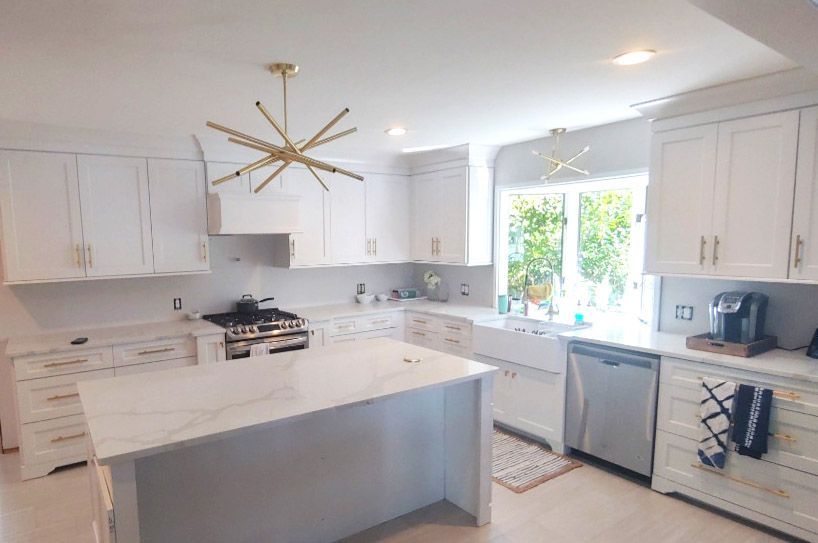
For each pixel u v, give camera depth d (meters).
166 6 1.66
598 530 2.65
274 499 2.15
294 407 1.93
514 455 3.58
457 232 4.68
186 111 3.04
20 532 2.68
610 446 3.26
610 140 3.70
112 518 1.59
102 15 1.71
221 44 2.01
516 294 4.89
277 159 2.20
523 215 4.81
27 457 3.25
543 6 1.71
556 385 3.56
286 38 1.96
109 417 1.83
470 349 4.29
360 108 3.07
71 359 3.38
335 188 4.71
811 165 2.54
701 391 2.77
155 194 3.84
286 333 4.16
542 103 3.01
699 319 3.35
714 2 1.36
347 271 5.29
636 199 4.06
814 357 2.71
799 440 2.45
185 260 4.00
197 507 1.98
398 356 2.75
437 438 2.66
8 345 3.36
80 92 2.60
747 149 2.77
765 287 3.03
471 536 2.38
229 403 1.98
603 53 2.18
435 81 2.54
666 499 2.97
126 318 4.07
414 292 5.53
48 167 3.43
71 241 3.54
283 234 4.53
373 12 1.74
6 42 1.92
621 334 3.46
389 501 2.51
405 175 5.18
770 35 1.60
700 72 2.45
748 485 2.64
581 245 4.50
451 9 1.73
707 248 2.97
